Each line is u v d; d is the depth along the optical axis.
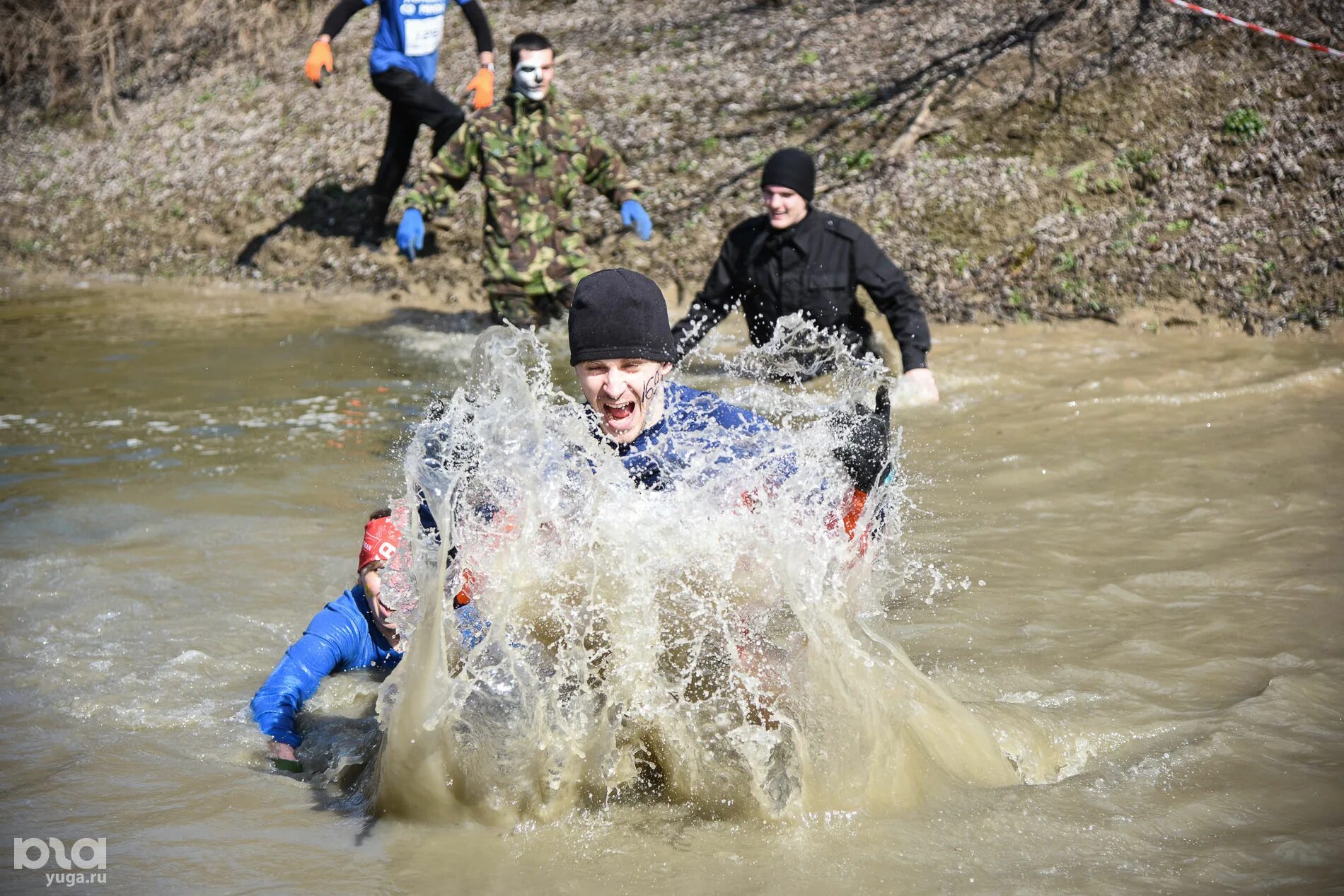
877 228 10.84
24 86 17.03
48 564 5.41
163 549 5.61
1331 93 10.57
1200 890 2.86
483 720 3.38
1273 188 10.05
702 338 8.38
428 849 3.20
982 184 11.02
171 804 3.47
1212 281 9.50
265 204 13.51
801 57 13.56
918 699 3.63
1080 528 5.66
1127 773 3.47
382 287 11.81
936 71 12.48
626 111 13.22
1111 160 10.84
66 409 7.98
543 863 3.10
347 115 14.64
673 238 11.37
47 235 13.95
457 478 3.50
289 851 3.19
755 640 3.52
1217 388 7.69
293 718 4.01
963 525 5.72
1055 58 12.01
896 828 3.21
